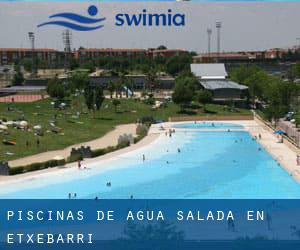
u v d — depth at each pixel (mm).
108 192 74375
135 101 184875
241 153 104375
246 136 125938
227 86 191500
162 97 197875
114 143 113688
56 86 180000
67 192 73938
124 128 138250
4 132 111375
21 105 164625
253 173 86625
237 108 181000
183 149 108688
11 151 99062
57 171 86188
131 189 76250
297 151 101812
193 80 197875
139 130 129875
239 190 75688
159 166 91750
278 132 122312
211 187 77625
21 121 123812
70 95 196125
